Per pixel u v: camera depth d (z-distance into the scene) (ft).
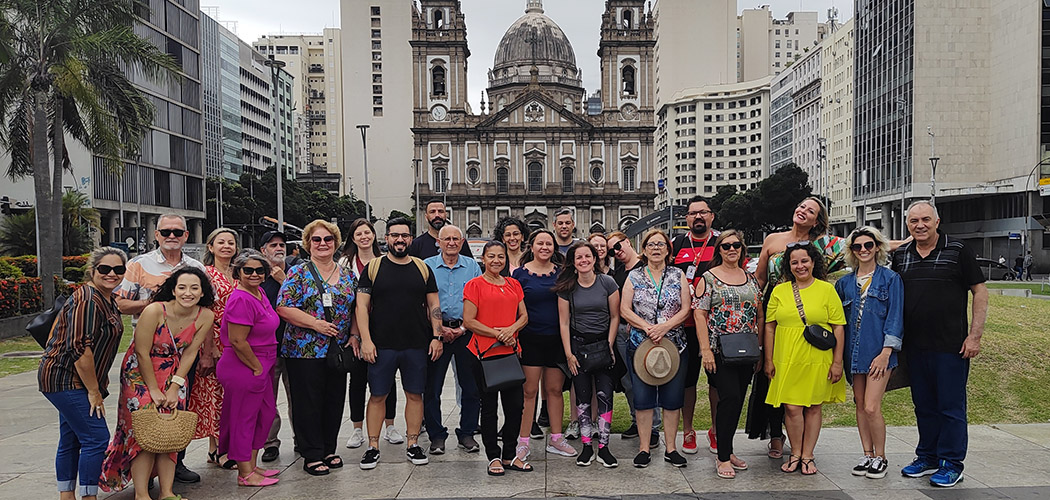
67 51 62.28
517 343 21.13
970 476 20.07
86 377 17.51
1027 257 135.74
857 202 195.83
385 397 21.81
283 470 21.70
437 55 244.83
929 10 162.30
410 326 21.67
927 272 20.06
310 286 21.24
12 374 41.78
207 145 272.31
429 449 23.71
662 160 411.75
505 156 243.19
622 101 243.60
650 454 22.85
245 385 19.79
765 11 433.07
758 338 20.83
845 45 246.06
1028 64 148.56
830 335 19.83
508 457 21.47
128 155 72.43
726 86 381.60
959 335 19.61
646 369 20.70
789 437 20.75
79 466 17.95
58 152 66.44
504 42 277.64
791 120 311.06
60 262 66.59
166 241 21.45
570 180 244.42
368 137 381.19
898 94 171.42
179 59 169.37
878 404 20.04
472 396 23.75
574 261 21.31
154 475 19.90
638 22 242.99
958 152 163.22
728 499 18.53
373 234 25.09
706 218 24.75
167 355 18.49
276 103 101.24
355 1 379.76
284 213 218.79
